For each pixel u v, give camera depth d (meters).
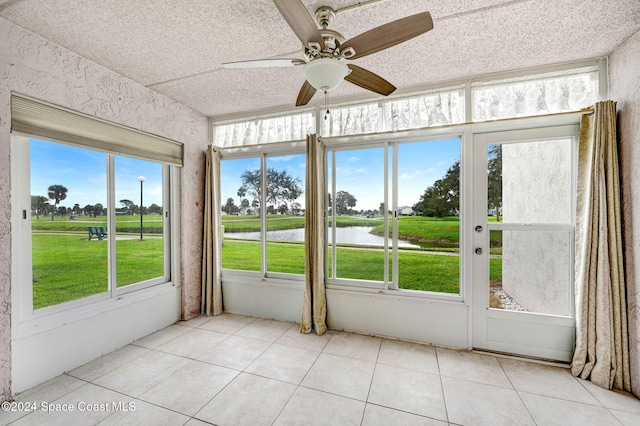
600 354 1.83
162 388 1.82
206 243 3.11
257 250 3.16
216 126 3.31
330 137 2.72
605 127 1.84
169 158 2.79
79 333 2.07
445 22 1.62
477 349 2.33
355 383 1.88
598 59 2.01
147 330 2.61
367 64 2.10
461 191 2.39
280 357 2.21
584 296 1.91
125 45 1.89
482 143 2.31
